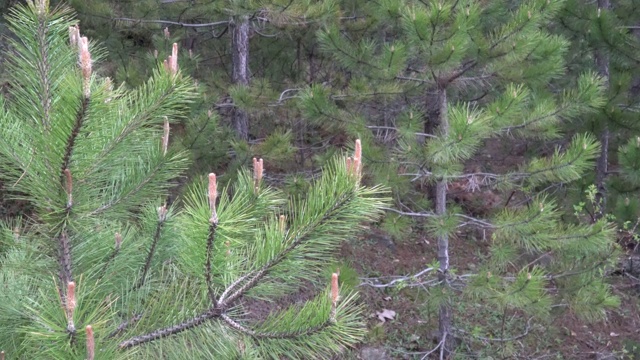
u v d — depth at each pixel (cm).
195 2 729
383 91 568
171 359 262
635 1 774
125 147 242
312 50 829
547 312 495
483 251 859
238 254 275
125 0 723
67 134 215
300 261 248
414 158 514
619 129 695
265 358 252
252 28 793
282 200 274
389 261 833
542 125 516
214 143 670
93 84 229
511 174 530
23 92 226
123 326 282
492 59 510
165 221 309
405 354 655
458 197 900
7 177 237
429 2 505
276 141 661
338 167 237
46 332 203
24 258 308
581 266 540
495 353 655
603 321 711
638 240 610
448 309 622
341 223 242
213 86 733
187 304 260
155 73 238
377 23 674
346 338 244
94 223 276
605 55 729
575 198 705
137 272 317
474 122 448
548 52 508
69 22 228
